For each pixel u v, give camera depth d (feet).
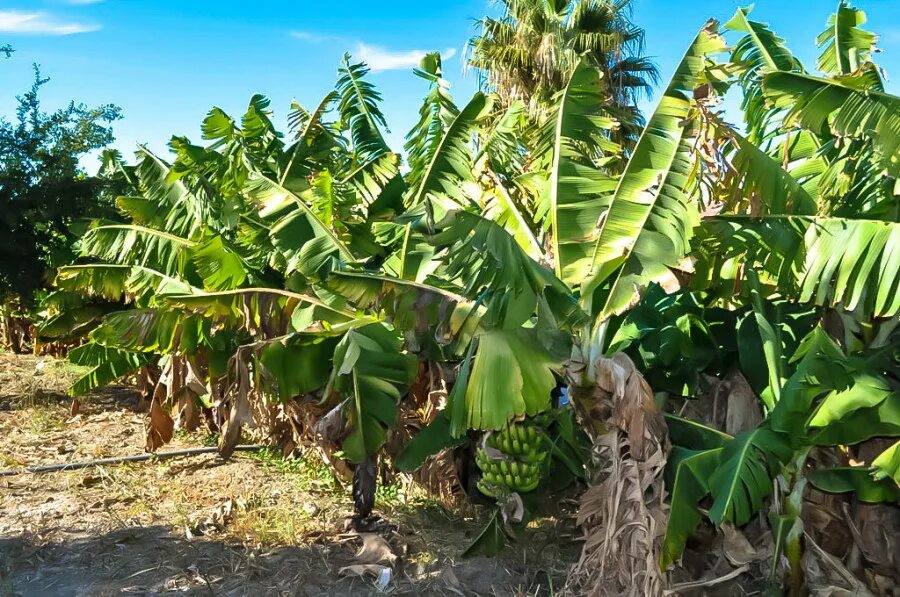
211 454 30.48
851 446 18.43
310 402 23.31
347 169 28.71
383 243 23.38
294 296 21.27
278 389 20.85
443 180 22.93
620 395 15.16
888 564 16.63
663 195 16.02
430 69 27.27
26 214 38.40
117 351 32.68
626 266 16.20
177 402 30.35
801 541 15.79
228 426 20.95
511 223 20.31
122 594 17.39
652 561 14.70
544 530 22.08
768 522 17.21
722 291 19.80
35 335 57.77
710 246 17.42
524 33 62.95
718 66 15.47
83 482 26.04
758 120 22.48
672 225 15.90
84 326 40.27
